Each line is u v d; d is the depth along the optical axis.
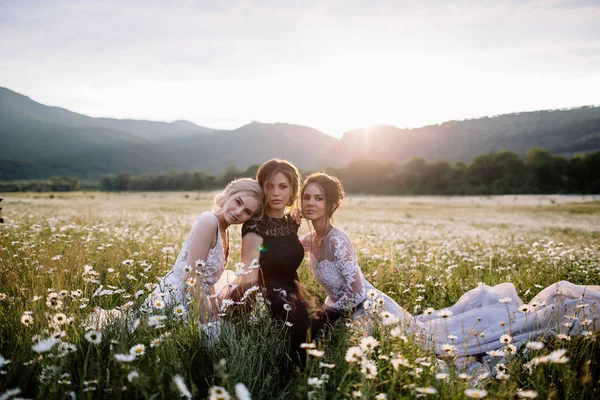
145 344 2.54
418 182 115.00
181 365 2.40
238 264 3.43
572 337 3.11
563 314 3.43
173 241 7.13
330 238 4.12
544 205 47.25
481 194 96.00
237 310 3.46
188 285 3.26
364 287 4.18
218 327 3.15
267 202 3.99
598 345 2.93
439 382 2.48
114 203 37.38
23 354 2.40
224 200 4.00
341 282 4.18
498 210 40.59
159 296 3.21
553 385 2.52
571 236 14.02
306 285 5.17
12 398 1.94
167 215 17.59
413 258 6.52
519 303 4.10
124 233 7.82
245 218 3.87
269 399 2.39
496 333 3.41
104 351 2.58
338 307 3.93
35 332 2.58
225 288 4.03
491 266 6.45
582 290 3.81
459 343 3.46
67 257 4.91
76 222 11.48
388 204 54.97
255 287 3.24
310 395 2.18
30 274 3.94
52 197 51.16
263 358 2.77
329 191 4.12
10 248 5.64
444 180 110.88
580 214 34.09
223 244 4.12
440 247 8.66
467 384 2.42
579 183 92.12
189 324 2.94
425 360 2.69
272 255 3.82
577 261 6.52
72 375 2.36
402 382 2.35
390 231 13.51
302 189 4.20
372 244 8.52
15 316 2.95
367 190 118.31
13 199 38.03
